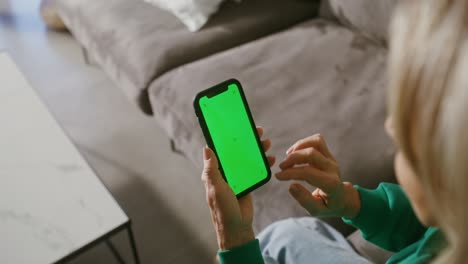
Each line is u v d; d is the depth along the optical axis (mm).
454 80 232
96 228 993
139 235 1416
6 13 2447
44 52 2170
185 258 1356
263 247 917
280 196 1030
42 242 967
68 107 1867
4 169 1128
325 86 1280
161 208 1492
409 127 266
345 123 1165
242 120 739
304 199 697
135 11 1645
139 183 1570
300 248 833
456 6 239
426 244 554
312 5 1694
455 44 235
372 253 899
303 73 1330
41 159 1156
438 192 266
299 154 696
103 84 1979
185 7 1566
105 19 1652
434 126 244
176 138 1336
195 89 1315
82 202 1047
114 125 1789
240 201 695
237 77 1329
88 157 1661
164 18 1604
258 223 1040
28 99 1353
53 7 2215
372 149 1099
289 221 919
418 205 343
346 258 791
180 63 1469
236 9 1632
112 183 1570
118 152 1681
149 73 1433
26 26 2352
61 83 1986
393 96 270
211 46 1518
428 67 244
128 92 1545
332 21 1561
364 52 1390
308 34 1490
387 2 1319
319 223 944
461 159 231
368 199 737
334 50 1402
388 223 737
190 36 1526
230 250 586
